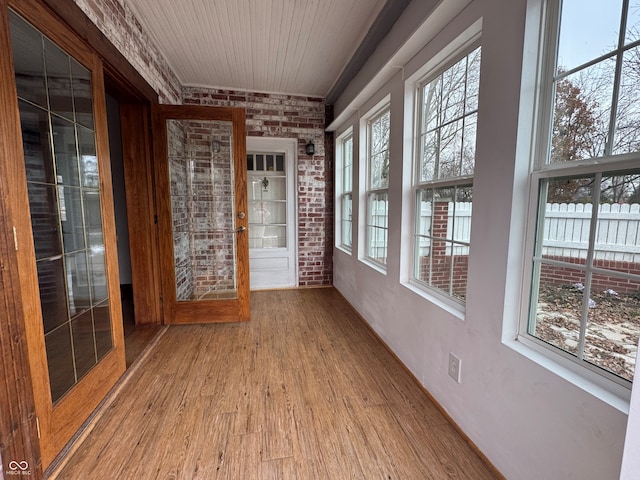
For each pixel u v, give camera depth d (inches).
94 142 69.4
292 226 165.8
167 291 114.0
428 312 72.6
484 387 54.3
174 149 112.7
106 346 74.2
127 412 67.1
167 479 50.8
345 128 142.8
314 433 61.1
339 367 86.5
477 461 54.6
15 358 44.3
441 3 58.1
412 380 80.2
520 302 49.4
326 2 83.0
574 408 37.9
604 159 37.9
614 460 33.5
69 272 60.8
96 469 52.4
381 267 110.5
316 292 161.3
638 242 34.1
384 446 57.9
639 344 21.9
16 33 47.8
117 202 154.7
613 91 36.7
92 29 65.7
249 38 101.5
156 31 98.0
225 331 111.0
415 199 85.7
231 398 72.2
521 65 45.9
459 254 67.2
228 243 121.0
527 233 48.1
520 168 47.6
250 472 52.2
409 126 84.8
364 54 98.0
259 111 151.0
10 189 44.1
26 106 50.3
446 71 72.0
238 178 114.4
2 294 42.5
